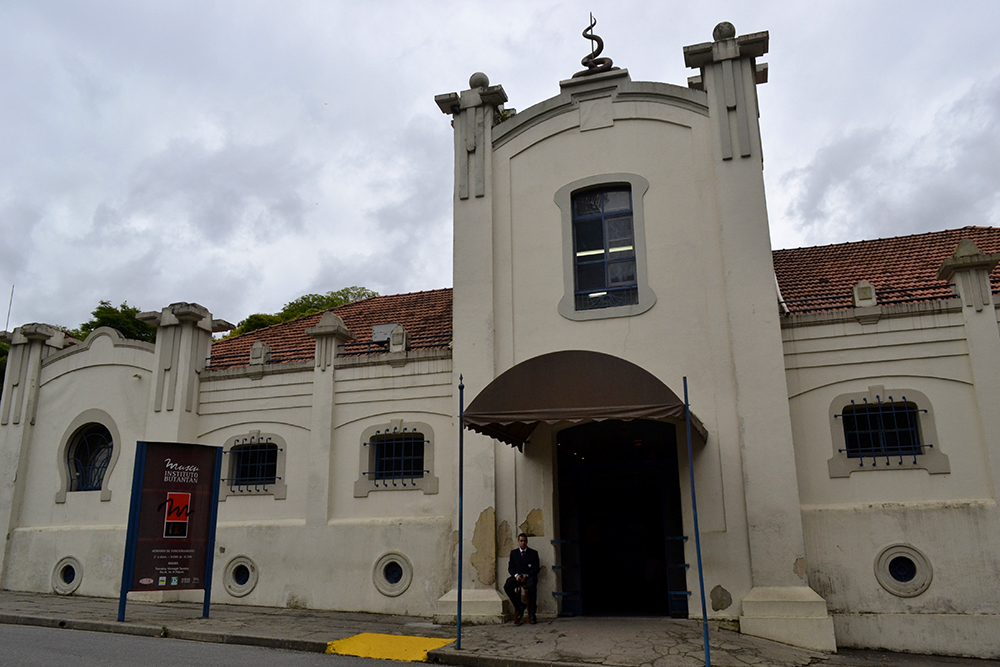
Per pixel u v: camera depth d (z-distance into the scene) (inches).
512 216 554.9
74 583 619.5
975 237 625.3
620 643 397.4
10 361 701.9
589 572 573.6
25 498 665.6
